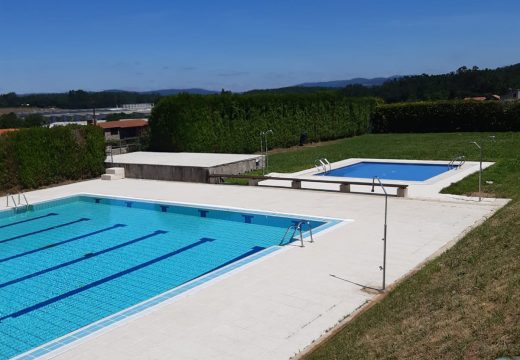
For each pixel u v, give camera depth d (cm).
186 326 671
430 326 553
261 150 2798
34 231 1341
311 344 606
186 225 1350
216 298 762
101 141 2222
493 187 1490
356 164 2234
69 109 8981
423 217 1205
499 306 539
